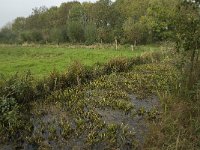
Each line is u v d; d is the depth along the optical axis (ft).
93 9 225.97
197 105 39.22
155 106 47.93
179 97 43.50
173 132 35.04
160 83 58.80
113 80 62.23
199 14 42.11
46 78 55.52
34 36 202.28
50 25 296.92
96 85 58.23
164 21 43.24
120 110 46.88
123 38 165.37
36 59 93.20
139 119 43.68
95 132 38.81
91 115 44.24
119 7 252.21
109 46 140.67
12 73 68.13
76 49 128.67
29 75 51.62
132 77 65.21
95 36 171.83
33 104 47.42
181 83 45.80
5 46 161.07
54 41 188.65
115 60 73.15
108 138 37.65
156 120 41.98
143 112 45.55
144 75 66.85
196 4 41.70
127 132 39.04
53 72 56.80
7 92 45.16
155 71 70.64
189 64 48.29
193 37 40.73
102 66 71.92
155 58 87.04
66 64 81.05
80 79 58.03
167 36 43.88
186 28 41.22
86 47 139.54
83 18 240.12
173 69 64.95
